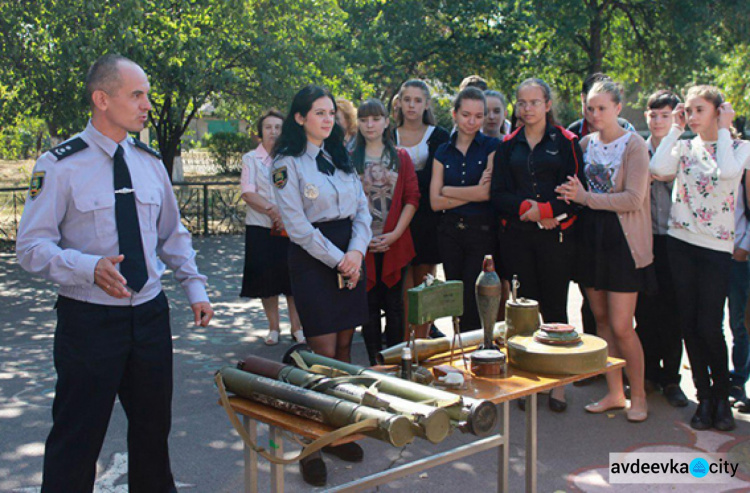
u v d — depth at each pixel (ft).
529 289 15.06
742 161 13.43
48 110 39.88
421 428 7.38
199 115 56.80
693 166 13.73
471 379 9.65
